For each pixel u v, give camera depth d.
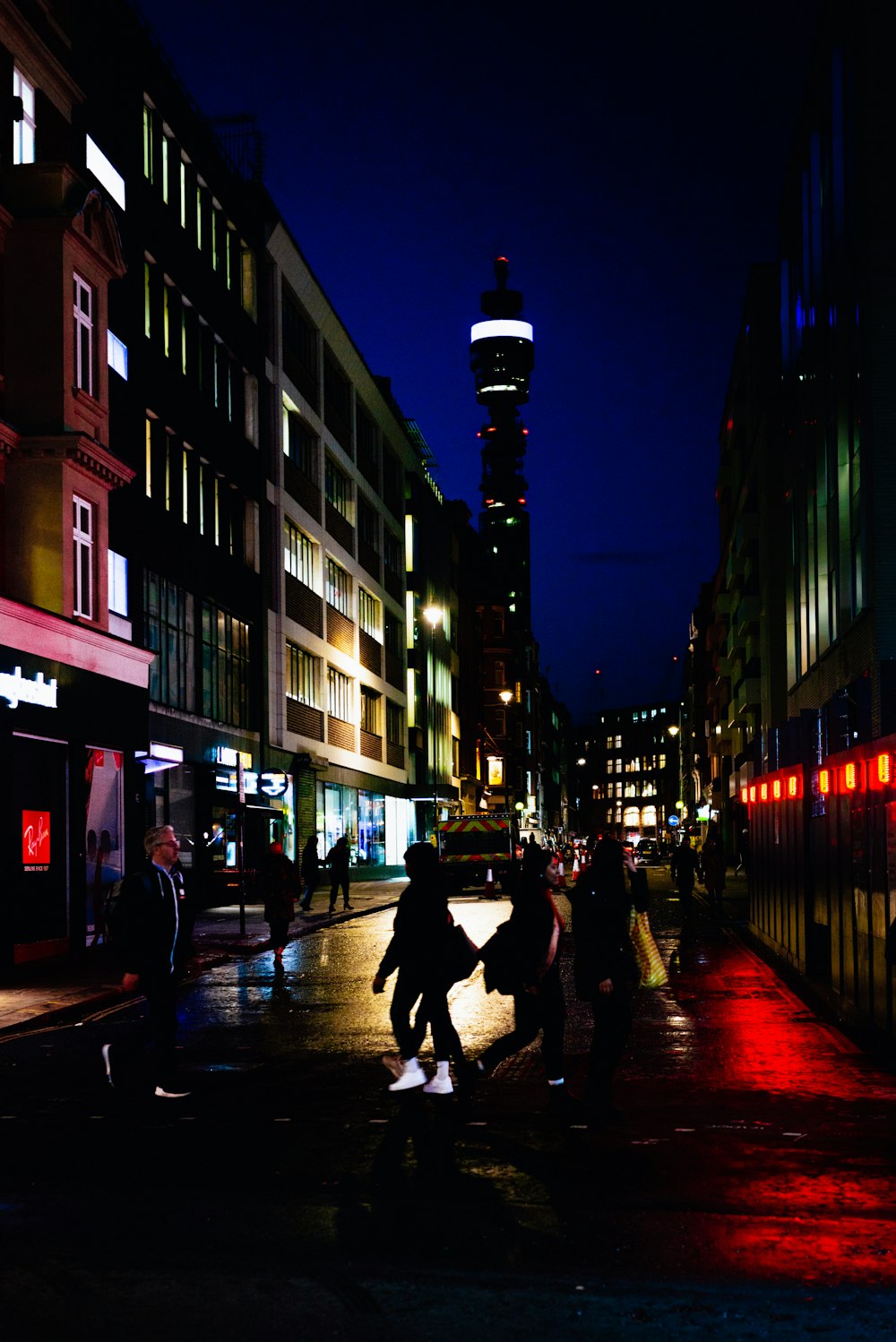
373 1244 6.16
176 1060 10.18
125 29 31.48
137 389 31.47
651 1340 5.01
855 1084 10.54
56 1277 5.73
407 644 72.75
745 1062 11.61
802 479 37.75
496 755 107.69
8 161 22.75
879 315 27.39
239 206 41.66
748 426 67.75
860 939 14.12
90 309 23.98
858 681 16.97
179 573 34.69
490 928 27.88
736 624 71.12
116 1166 7.77
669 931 28.72
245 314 41.94
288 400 47.16
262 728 42.28
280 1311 5.30
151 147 33.81
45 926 21.22
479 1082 10.63
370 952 23.05
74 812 22.47
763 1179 7.40
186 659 35.38
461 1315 5.25
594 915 9.38
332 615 53.84
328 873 50.97
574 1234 6.31
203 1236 6.30
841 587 31.11
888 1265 5.87
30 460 22.34
